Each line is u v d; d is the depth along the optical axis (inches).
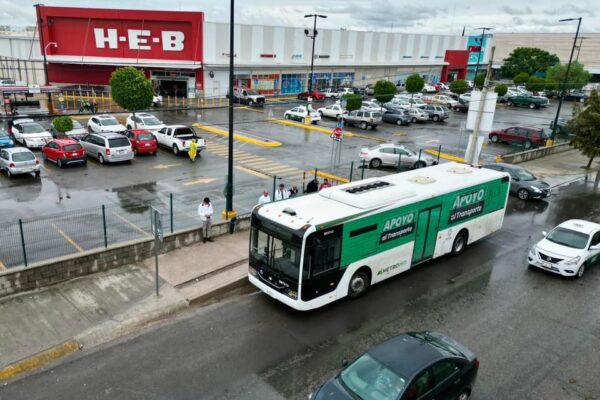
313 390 380.2
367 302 532.4
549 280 605.6
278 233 484.4
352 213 504.4
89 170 999.6
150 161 1096.2
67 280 530.0
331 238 486.0
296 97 2390.5
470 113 957.8
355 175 1045.2
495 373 410.9
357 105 1838.1
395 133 1614.2
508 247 716.0
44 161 1064.2
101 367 401.4
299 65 2458.2
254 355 425.4
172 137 1170.6
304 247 462.9
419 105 1985.7
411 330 475.2
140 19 2018.9
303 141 1405.0
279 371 403.9
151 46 2060.8
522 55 3535.9
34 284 506.3
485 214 702.5
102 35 2048.5
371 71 2849.4
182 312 495.8
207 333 458.9
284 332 465.4
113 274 551.8
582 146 1211.9
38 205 760.3
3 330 437.1
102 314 473.4
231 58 633.6
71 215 714.8
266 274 504.7
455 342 386.6
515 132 1501.0
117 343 435.8
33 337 431.2
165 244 612.1
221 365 409.4
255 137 1430.9
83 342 432.1
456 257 671.8
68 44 2068.2
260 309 509.7
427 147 1387.8
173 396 368.8
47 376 387.9
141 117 1354.6
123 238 629.3
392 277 599.2
